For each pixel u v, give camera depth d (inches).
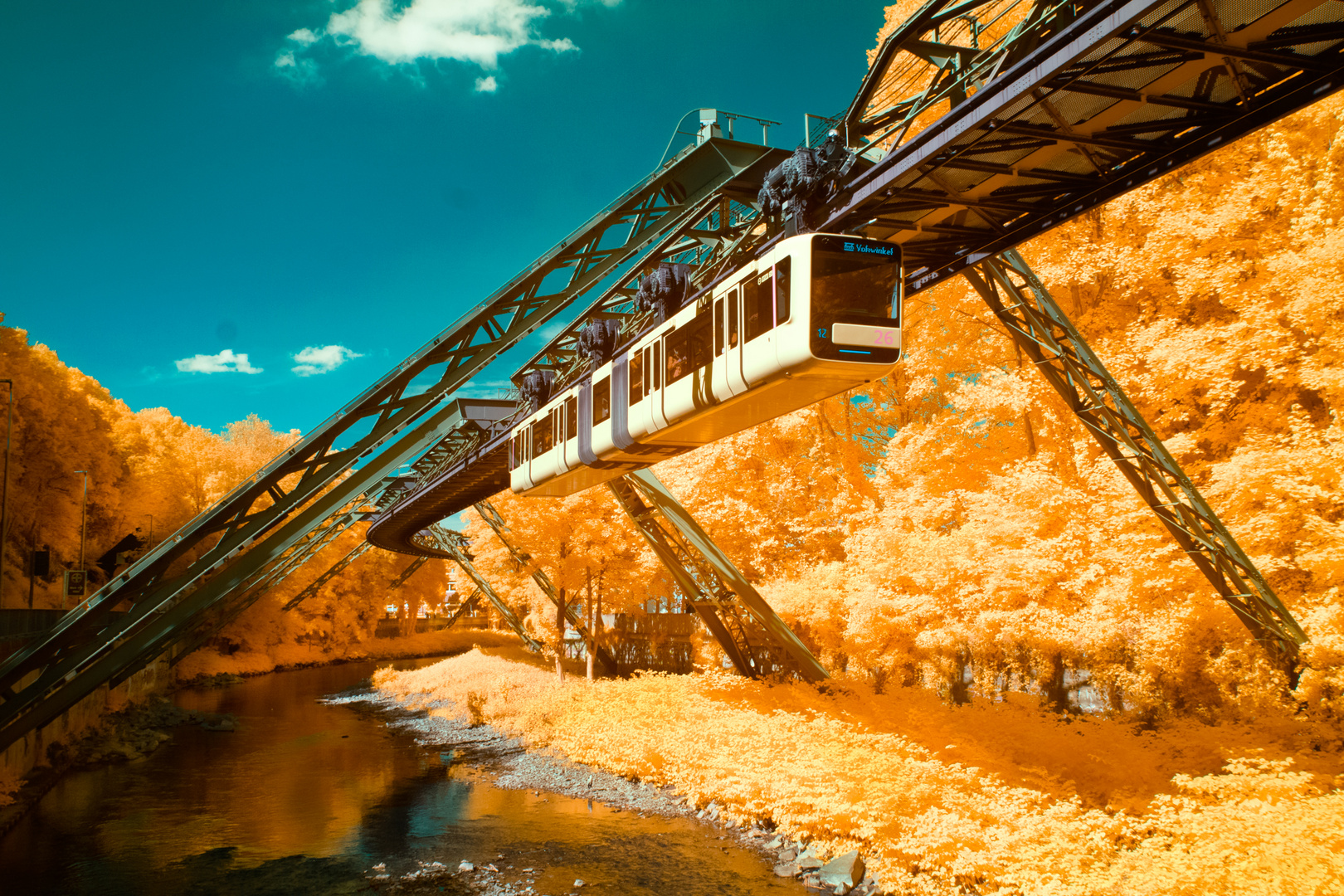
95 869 703.7
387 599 3846.0
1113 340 821.9
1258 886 376.2
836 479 1242.6
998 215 548.1
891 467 1055.0
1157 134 464.8
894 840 603.2
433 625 4512.8
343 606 3417.8
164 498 2667.3
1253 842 418.6
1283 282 648.4
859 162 539.8
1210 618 676.7
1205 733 609.0
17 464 1835.6
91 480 2199.8
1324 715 574.2
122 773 1106.1
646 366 702.5
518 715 1336.1
